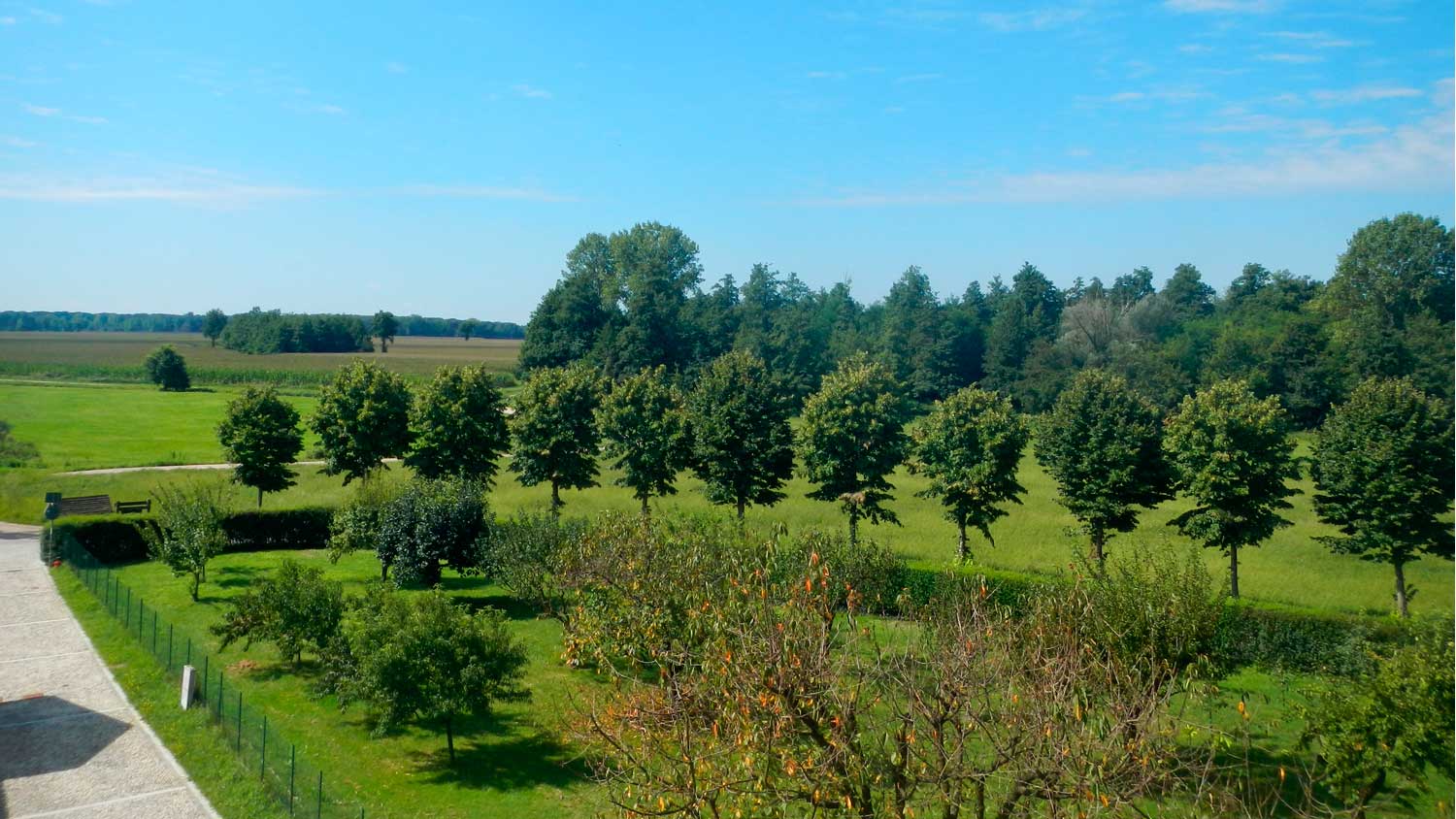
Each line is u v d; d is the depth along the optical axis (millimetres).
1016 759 11477
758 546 24531
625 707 15156
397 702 20828
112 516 41875
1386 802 17953
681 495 58281
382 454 52812
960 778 11906
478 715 24234
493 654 21734
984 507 41531
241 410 50344
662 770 14164
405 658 20969
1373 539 35906
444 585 37562
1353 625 27719
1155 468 39812
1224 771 19125
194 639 29984
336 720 23875
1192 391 90375
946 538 45500
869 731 13992
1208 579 20797
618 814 13922
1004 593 32000
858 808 12102
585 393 51562
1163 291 142625
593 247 131750
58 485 54656
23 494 52406
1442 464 35812
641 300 100250
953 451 41188
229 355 177625
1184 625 18453
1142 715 11758
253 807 18469
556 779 20703
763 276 137000
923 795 13156
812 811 12008
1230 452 36656
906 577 32656
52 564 38125
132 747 21312
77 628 30188
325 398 52812
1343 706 17219
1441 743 15883
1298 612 28984
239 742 20625
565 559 27594
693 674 15930
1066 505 41188
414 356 190375
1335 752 16922
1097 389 41094
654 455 47469
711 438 45094
